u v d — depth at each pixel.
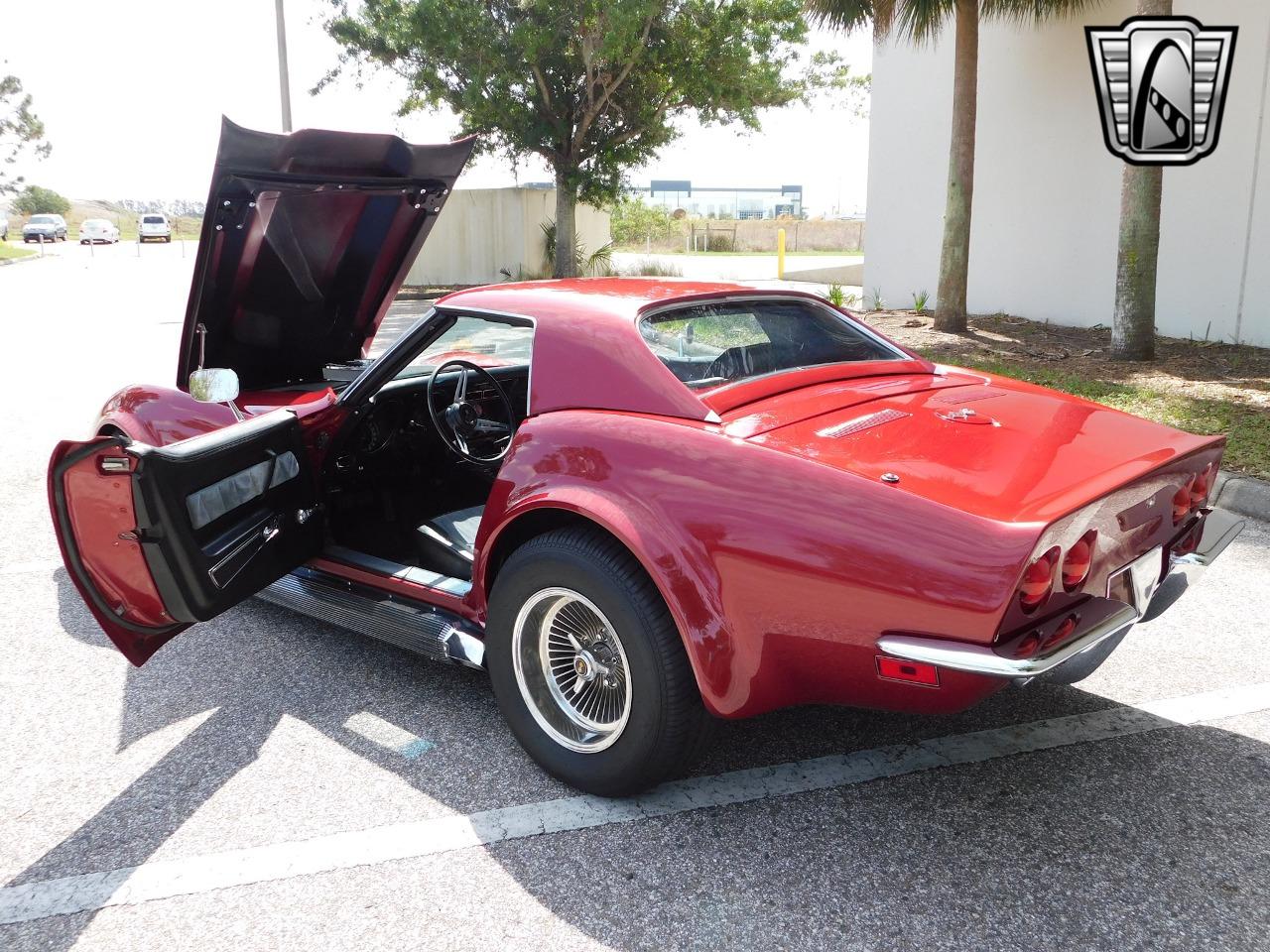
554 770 2.72
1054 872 2.33
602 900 2.26
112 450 2.54
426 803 2.66
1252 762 2.80
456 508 4.04
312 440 3.52
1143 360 8.56
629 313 2.79
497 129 18.30
